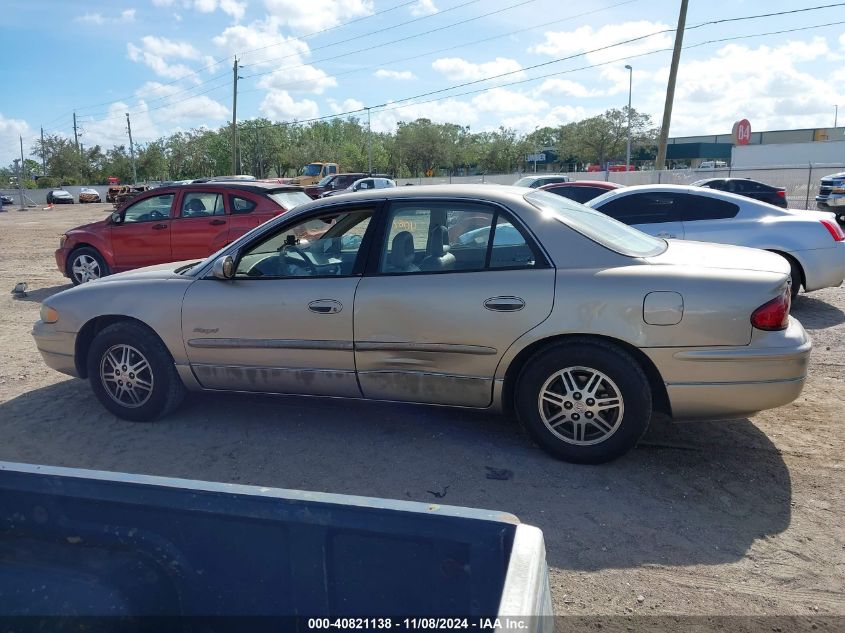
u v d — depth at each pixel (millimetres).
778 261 4176
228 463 4352
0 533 1990
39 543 1936
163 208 10414
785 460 4250
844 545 3324
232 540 1822
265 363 4609
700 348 3842
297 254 4645
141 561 1849
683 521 3559
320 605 1784
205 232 10070
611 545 3354
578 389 4062
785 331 3904
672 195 8422
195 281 4816
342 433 4781
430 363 4250
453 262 4262
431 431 4766
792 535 3422
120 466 4332
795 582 3053
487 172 83938
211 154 83438
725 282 3844
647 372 4016
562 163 74875
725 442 4527
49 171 86125
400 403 4477
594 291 3934
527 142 82312
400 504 1725
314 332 4426
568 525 3533
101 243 10516
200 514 1835
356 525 1724
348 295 4344
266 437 4746
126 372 4977
